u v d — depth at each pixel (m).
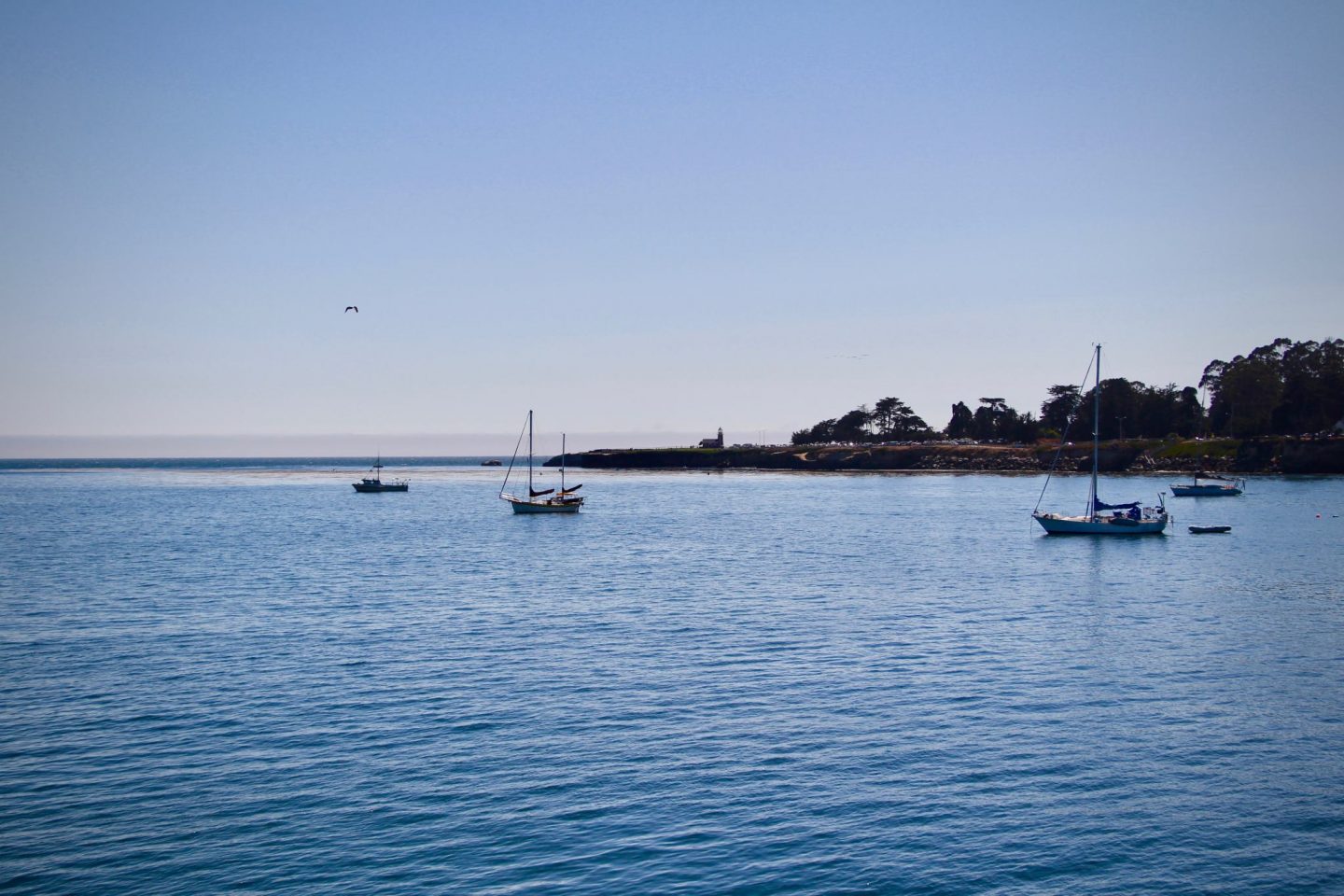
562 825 26.36
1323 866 24.38
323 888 23.16
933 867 24.20
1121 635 50.06
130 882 23.38
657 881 23.52
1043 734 33.62
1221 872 24.12
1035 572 75.38
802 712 35.97
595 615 55.78
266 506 169.00
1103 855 24.86
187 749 31.98
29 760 30.92
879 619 54.50
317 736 33.16
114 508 162.38
